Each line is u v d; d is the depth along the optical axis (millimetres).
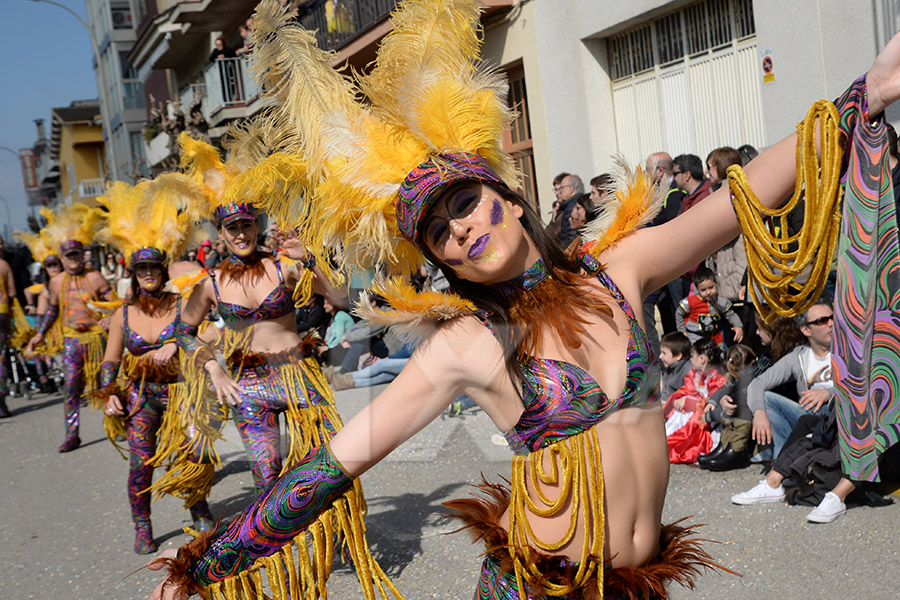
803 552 2711
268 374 2934
